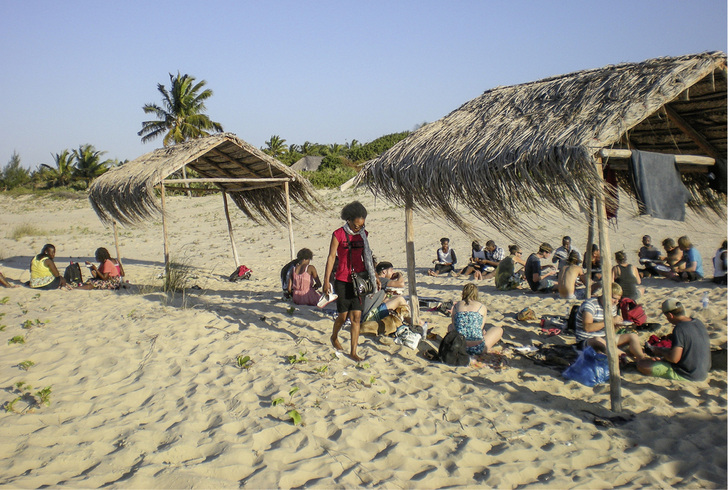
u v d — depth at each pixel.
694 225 15.09
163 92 42.59
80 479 3.41
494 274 11.32
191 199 32.84
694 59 4.56
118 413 4.45
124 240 21.47
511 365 5.89
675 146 6.42
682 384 5.23
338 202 25.92
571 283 7.39
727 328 6.75
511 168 4.96
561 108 5.11
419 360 6.01
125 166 12.61
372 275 5.85
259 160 11.23
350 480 3.48
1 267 13.81
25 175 54.94
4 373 5.27
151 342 6.27
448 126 6.31
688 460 3.87
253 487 3.33
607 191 4.46
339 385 5.10
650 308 7.88
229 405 4.59
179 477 3.43
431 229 18.67
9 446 3.78
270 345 6.24
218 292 10.13
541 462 3.84
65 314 7.85
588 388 5.23
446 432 4.27
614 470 3.73
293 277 8.66
